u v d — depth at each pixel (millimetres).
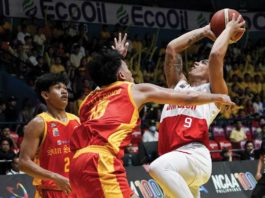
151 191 9711
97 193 3652
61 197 4676
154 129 12336
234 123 14188
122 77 3963
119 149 3713
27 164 4523
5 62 13828
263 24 19875
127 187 3705
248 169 11203
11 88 13516
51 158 4684
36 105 11867
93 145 3721
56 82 4754
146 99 3754
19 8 15797
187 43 5133
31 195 8562
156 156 10383
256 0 20266
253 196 8875
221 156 12430
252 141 13500
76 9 16672
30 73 13688
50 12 16203
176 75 5180
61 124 4742
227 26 4738
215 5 19547
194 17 19125
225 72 17359
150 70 16219
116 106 3783
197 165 4699
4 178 8453
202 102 3629
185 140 4762
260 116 14977
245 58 18516
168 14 18609
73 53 14906
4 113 12156
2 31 14602
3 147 9844
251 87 17172
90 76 3947
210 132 13703
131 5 17906
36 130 4621
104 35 16578
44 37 15031
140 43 16781
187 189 4617
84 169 3682
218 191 10422
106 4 17375
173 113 4883
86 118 3912
